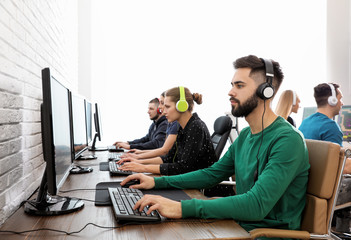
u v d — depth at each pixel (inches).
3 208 40.9
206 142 71.5
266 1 166.7
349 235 93.7
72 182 55.9
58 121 40.6
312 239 41.0
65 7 108.6
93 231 32.6
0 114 40.1
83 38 156.2
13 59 45.9
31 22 57.2
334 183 43.5
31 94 56.4
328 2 170.1
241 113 45.6
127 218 35.2
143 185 51.0
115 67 158.1
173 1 160.4
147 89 159.8
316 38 170.9
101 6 156.8
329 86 95.0
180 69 161.3
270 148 43.9
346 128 119.2
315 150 45.7
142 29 159.0
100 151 110.0
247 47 165.5
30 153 54.9
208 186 53.4
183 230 33.5
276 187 39.0
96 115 114.9
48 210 38.2
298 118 173.2
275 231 38.7
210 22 162.9
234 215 37.5
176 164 66.6
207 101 163.5
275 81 45.9
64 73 106.4
